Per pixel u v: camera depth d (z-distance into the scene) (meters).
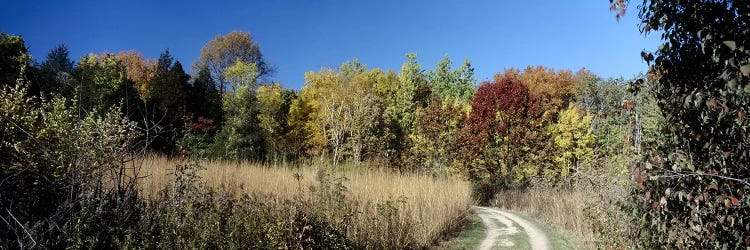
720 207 3.73
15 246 4.29
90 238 4.66
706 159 3.98
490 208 23.88
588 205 12.18
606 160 15.74
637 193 5.22
